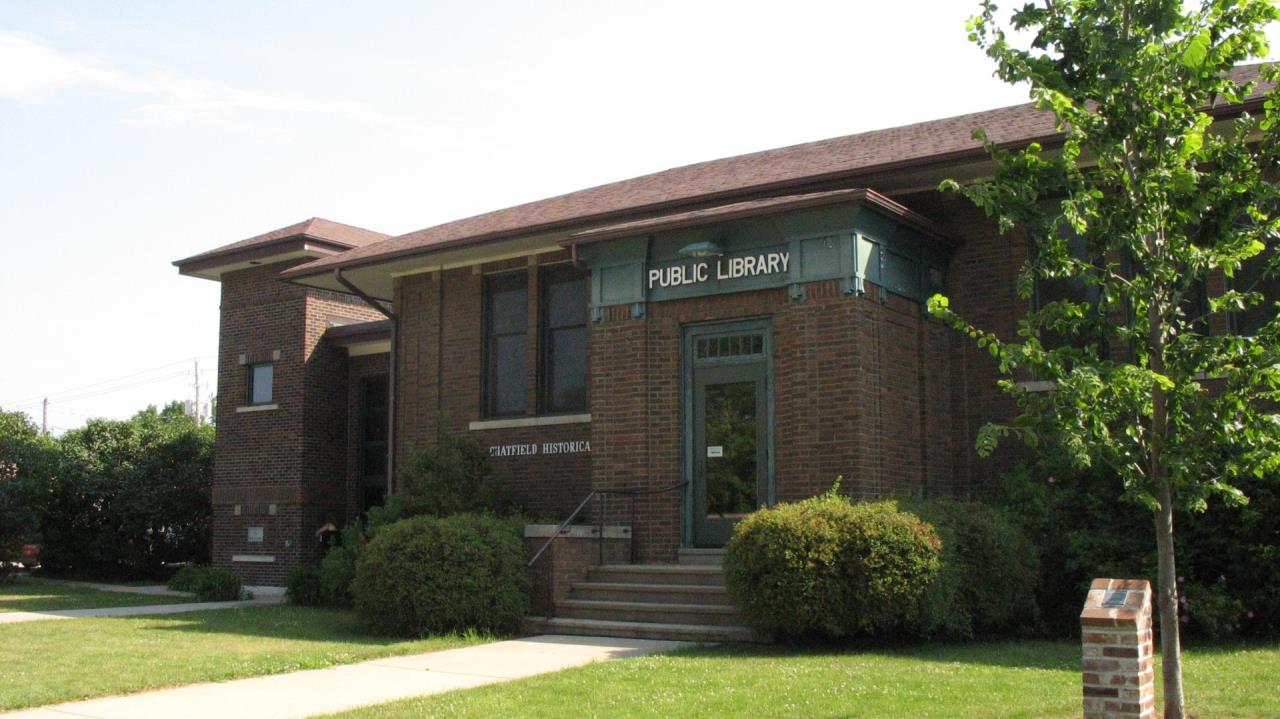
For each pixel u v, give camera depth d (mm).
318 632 14688
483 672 10820
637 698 8898
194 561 30562
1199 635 12219
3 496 26844
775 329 14820
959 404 15766
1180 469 7320
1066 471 13227
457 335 20219
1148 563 12273
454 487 17906
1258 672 9633
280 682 10438
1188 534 12320
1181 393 7539
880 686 9094
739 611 12398
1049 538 13469
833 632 11641
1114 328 7957
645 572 14609
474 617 13984
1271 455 7449
